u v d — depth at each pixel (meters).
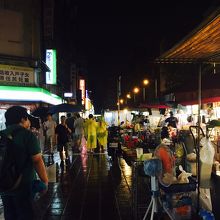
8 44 17.67
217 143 8.02
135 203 6.73
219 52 6.35
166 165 5.93
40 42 20.97
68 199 8.69
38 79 19.72
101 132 19.86
